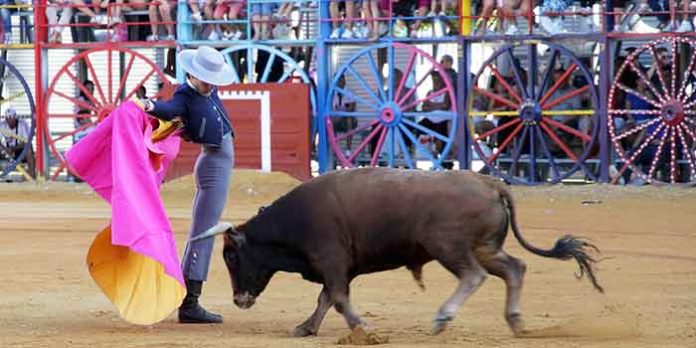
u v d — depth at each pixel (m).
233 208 51.28
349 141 61.19
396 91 58.09
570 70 55.03
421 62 64.12
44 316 26.48
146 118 24.78
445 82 56.91
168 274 23.89
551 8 55.75
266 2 59.00
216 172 25.67
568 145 57.22
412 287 30.30
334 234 22.91
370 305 27.73
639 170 54.62
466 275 22.38
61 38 63.16
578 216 46.72
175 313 27.02
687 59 54.94
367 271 23.27
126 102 24.69
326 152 59.34
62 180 62.47
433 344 22.22
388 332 23.91
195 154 59.31
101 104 60.81
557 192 53.56
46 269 33.81
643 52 56.25
